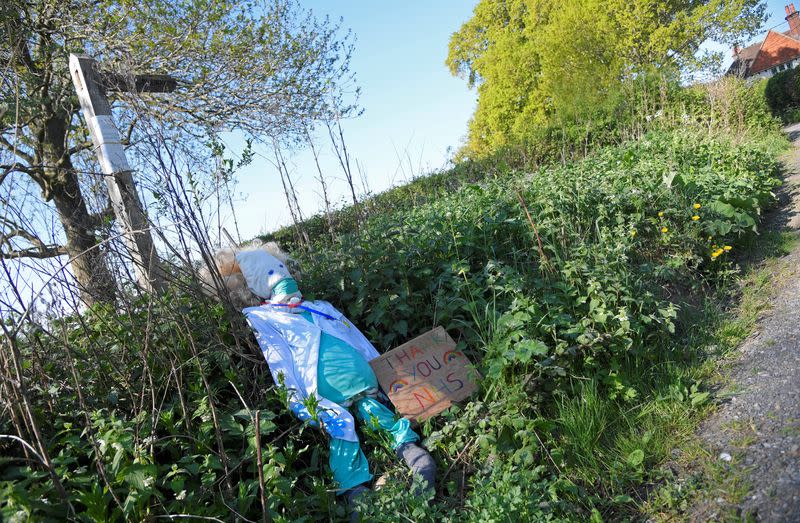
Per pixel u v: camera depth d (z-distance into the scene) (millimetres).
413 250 4238
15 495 2021
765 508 2148
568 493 2646
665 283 4637
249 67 9453
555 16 25922
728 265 4902
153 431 2672
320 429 2998
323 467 2945
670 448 2787
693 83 13219
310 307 3555
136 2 8531
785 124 20828
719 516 2229
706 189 5816
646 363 3578
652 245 5023
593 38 23266
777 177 8438
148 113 3566
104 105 4688
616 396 3283
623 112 12102
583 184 5754
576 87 15492
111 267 3350
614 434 3035
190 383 3166
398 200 8703
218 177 3793
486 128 30594
